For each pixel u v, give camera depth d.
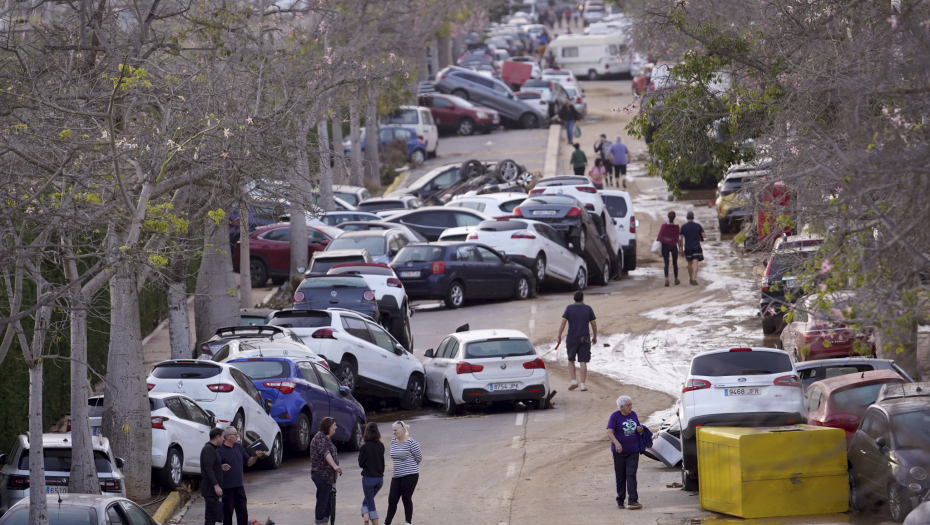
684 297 107.00
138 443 51.50
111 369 51.62
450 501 51.59
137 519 37.94
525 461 59.53
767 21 59.91
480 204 129.75
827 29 51.16
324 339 72.94
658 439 57.19
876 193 30.08
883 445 41.41
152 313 102.88
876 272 28.47
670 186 65.12
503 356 74.06
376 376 75.75
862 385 51.34
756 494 44.22
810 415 53.34
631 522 45.66
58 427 68.50
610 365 84.62
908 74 32.28
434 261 103.38
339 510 51.28
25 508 36.78
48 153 42.12
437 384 78.44
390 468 61.12
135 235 37.81
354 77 70.69
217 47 56.84
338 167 65.44
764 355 50.56
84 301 39.22
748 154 62.34
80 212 38.97
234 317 83.81
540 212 115.62
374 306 83.00
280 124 57.12
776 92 56.53
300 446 63.56
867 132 33.22
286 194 56.41
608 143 176.88
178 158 47.72
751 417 49.16
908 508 39.53
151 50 50.53
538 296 112.12
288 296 109.94
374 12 124.31
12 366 55.88
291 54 66.56
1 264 35.03
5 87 44.41
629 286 117.19
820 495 44.19
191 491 56.16
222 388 58.47
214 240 82.38
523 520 47.25
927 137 29.31
